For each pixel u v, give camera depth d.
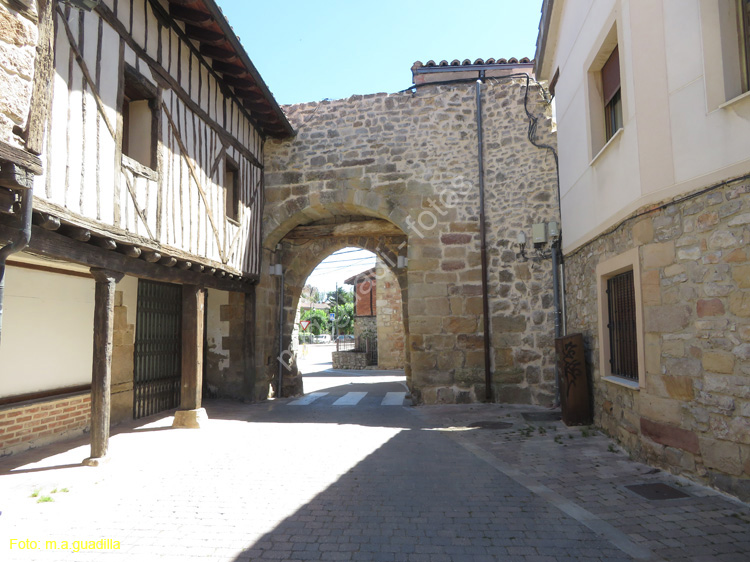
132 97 5.33
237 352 8.85
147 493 3.81
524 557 2.70
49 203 3.60
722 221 3.51
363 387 11.45
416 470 4.38
